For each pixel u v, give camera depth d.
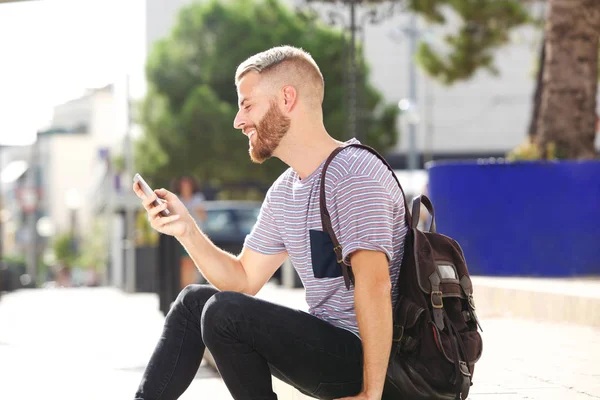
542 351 5.62
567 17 11.05
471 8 18.41
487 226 10.19
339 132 32.09
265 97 3.32
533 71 18.55
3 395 5.67
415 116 35.16
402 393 3.19
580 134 11.03
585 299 7.01
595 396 4.04
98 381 6.29
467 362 3.14
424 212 16.36
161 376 3.33
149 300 17.66
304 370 3.17
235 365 3.16
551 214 10.03
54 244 78.12
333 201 3.23
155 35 54.41
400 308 3.19
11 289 27.77
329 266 3.29
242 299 3.13
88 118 72.50
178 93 33.28
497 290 8.26
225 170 32.72
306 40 32.84
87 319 12.25
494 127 57.91
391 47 56.97
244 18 33.44
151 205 3.51
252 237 3.66
